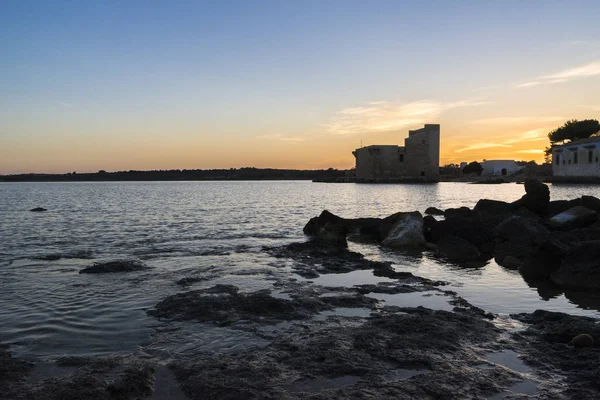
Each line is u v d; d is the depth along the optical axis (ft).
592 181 235.20
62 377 18.19
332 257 45.93
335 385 17.35
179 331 23.75
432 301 29.86
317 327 24.22
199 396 16.65
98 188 387.34
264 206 139.03
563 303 29.81
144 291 32.09
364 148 399.65
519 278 37.52
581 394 16.53
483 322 24.79
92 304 28.81
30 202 164.96
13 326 24.62
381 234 62.28
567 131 350.02
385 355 20.01
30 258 45.85
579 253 35.91
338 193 239.09
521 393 16.70
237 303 28.17
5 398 16.33
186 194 242.17
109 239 62.03
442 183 383.86
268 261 44.19
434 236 57.72
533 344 21.56
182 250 51.52
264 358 19.98
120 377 17.97
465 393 16.66
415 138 390.01
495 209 74.49
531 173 379.76
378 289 32.78
